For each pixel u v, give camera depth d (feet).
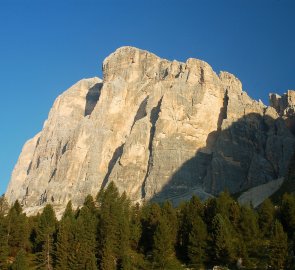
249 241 444.55
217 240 426.92
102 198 570.87
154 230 467.93
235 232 451.53
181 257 451.12
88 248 424.46
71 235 432.66
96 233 458.50
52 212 501.97
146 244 471.62
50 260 428.97
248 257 419.74
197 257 430.20
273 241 403.34
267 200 499.51
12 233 478.59
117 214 464.24
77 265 412.98
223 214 468.75
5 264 426.92
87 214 471.21
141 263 431.84
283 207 486.38
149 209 522.88
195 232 440.86
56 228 473.26
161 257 426.92
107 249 416.05
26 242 480.23
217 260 426.92
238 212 473.26
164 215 485.97
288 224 470.39
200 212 492.95
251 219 459.73
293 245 416.26
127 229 452.76
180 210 517.55
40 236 474.90
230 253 419.54
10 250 471.21
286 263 395.75
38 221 512.22
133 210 564.71
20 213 552.41
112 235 442.09
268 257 412.98
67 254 420.77
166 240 433.07
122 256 424.05
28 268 414.41
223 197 510.17
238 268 411.13
